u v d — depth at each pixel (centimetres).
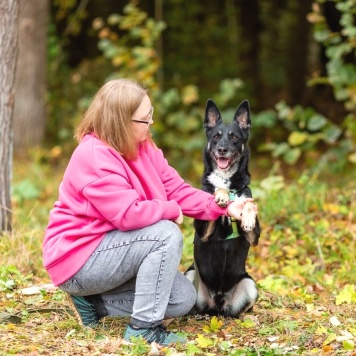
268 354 674
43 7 2148
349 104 1619
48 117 2347
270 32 3366
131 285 736
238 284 815
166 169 768
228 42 2978
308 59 2961
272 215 1252
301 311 848
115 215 685
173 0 2969
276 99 3056
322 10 2603
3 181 1083
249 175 855
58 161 2092
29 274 961
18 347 684
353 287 902
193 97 2084
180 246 704
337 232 1180
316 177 1585
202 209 759
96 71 2545
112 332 742
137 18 2091
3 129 1077
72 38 3072
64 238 700
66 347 687
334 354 684
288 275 1029
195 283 838
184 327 785
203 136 2088
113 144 706
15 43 1076
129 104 702
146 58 2028
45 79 2189
